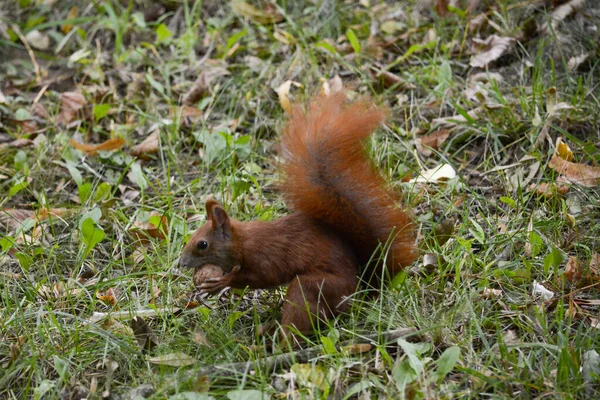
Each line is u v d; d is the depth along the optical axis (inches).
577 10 432.5
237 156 395.5
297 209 278.7
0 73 494.9
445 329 273.4
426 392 240.5
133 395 254.5
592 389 244.8
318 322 267.0
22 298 317.1
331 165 274.5
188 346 276.8
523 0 451.5
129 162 406.9
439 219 344.8
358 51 441.1
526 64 416.5
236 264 269.4
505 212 341.4
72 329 288.0
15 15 536.1
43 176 400.2
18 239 352.8
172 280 318.0
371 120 279.9
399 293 290.7
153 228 345.7
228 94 438.3
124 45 502.9
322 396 244.1
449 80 410.0
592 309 287.3
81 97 447.5
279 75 440.5
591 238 318.7
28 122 437.7
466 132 386.3
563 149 356.2
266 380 253.8
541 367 253.4
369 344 265.1
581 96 383.6
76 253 345.1
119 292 316.5
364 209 275.4
